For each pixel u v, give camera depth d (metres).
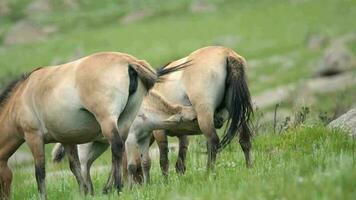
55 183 35.62
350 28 195.25
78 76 28.03
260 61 169.50
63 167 46.38
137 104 28.48
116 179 27.22
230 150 37.62
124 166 33.78
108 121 27.27
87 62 28.09
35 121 29.77
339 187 18.12
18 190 34.47
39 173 29.88
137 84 28.12
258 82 143.25
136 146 33.47
